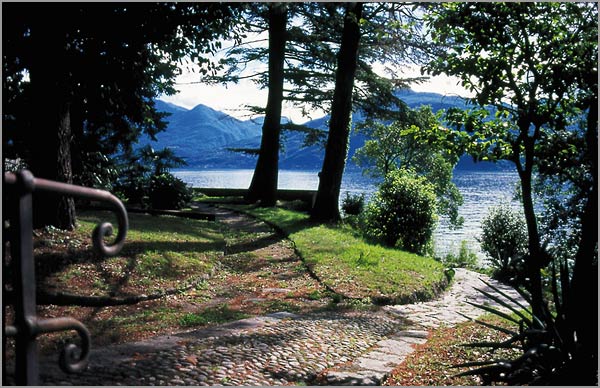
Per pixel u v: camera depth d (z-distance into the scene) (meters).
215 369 5.35
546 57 6.56
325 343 6.99
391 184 19.98
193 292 10.09
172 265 11.11
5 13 10.62
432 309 10.36
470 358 6.91
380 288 11.19
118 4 11.75
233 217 23.25
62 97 11.41
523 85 6.93
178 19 12.55
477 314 10.10
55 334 6.59
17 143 14.77
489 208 19.30
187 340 6.35
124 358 5.41
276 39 28.75
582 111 6.59
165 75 16.91
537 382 5.26
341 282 11.51
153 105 19.45
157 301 9.14
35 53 11.12
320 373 5.91
